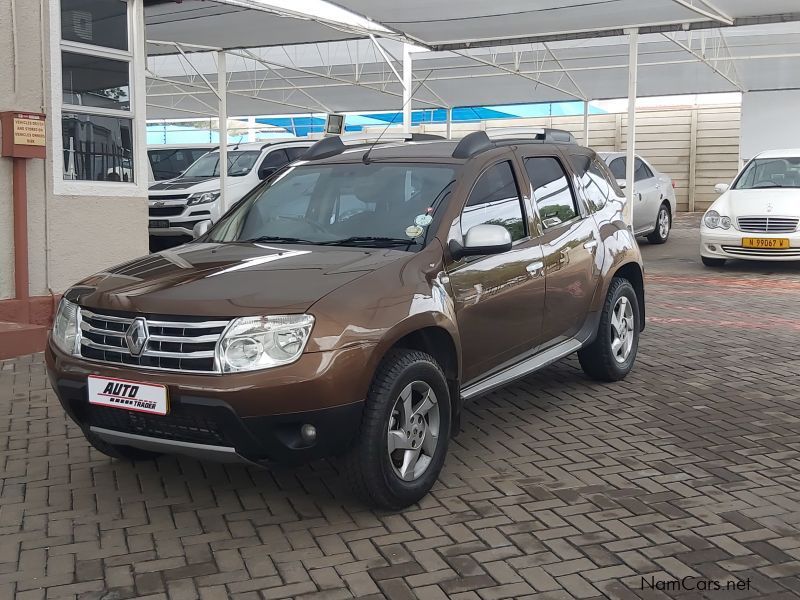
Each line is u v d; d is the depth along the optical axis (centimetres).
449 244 463
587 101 2711
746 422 557
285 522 414
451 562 369
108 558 379
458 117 3262
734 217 1312
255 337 379
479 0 1274
